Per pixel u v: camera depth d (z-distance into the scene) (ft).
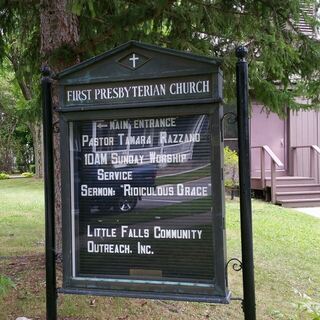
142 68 10.02
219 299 9.53
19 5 18.75
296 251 23.52
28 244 22.40
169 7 17.49
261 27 18.21
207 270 9.71
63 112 10.48
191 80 9.77
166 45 19.43
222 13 17.87
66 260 10.50
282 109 23.30
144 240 10.11
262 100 22.52
